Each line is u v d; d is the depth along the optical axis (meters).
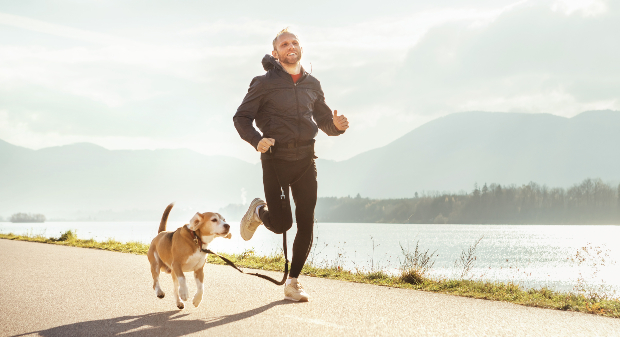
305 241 5.30
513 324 4.33
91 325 4.18
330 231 119.50
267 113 5.14
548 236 103.62
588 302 5.59
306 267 8.71
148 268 8.41
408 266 7.73
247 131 4.98
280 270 8.44
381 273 7.94
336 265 9.16
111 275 7.46
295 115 5.09
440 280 7.49
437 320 4.44
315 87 5.33
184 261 4.85
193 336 3.77
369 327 4.10
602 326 4.29
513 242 76.06
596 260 9.37
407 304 5.25
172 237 5.14
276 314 4.61
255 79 5.18
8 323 4.26
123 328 4.05
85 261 9.57
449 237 92.44
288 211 5.16
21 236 18.28
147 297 5.61
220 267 8.70
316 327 4.08
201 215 4.88
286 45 5.19
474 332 4.00
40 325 4.18
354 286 6.64
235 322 4.26
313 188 5.25
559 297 6.12
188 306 5.07
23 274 7.56
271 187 5.16
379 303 5.28
